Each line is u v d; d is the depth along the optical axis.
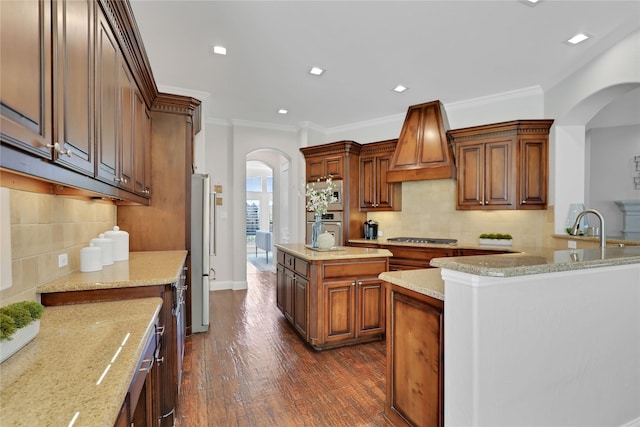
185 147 3.25
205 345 3.16
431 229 4.87
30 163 0.83
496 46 3.02
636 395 1.84
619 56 2.77
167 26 2.67
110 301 1.63
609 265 1.53
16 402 0.70
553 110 3.80
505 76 3.68
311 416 2.04
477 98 4.36
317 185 5.32
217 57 3.23
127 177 2.00
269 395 2.28
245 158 5.54
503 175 4.01
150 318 1.34
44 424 0.63
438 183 4.79
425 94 4.25
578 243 3.35
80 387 0.77
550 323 1.50
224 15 2.53
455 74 3.64
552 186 3.83
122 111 1.85
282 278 3.89
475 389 1.32
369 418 2.03
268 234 8.20
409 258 4.43
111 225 2.85
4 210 1.22
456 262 1.42
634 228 5.48
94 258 1.96
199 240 3.48
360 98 4.39
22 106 0.77
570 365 1.57
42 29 0.88
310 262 3.01
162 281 1.75
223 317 4.02
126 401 0.91
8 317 0.96
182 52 3.12
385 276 1.98
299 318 3.27
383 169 5.04
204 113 4.30
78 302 1.58
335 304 3.03
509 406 1.40
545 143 3.91
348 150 5.04
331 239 3.39
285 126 5.79
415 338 1.76
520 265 1.34
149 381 1.32
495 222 4.34
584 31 2.76
